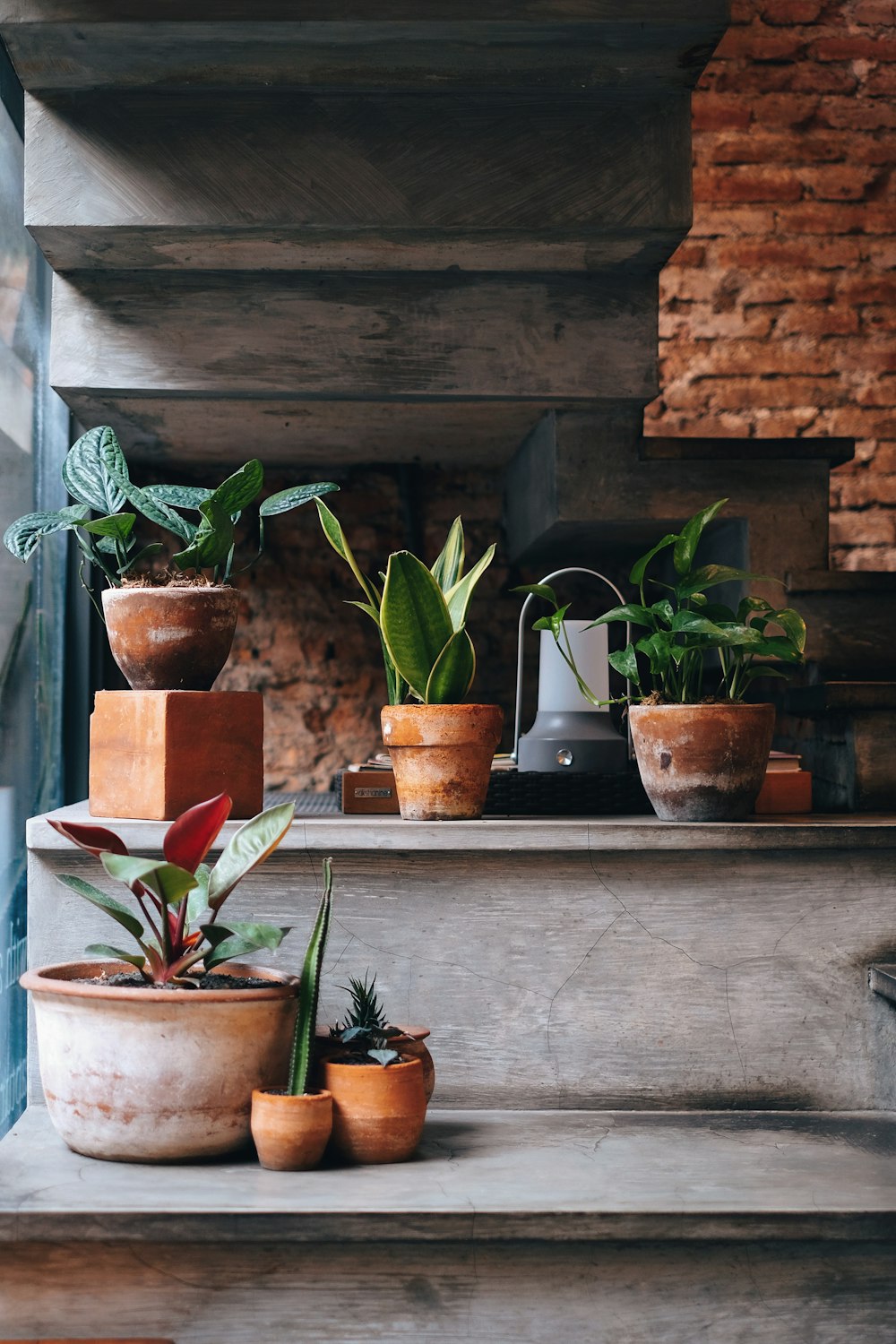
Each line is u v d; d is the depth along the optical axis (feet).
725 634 4.76
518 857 5.02
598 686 5.98
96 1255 3.89
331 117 5.79
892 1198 3.97
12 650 6.26
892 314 9.74
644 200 5.82
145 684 5.11
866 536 9.63
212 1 5.32
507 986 5.01
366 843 4.85
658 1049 5.02
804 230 9.74
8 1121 5.95
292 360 6.28
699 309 9.69
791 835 4.91
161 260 6.13
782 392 9.66
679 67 5.66
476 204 5.79
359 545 8.93
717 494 7.02
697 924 5.04
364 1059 4.36
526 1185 4.06
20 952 6.28
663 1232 3.85
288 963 4.98
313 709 8.84
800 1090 5.03
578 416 6.94
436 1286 3.93
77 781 7.78
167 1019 4.06
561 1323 3.93
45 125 5.74
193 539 5.15
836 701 5.96
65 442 7.48
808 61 9.81
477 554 9.00
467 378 6.33
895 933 5.06
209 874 4.38
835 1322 3.98
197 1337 3.89
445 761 5.02
